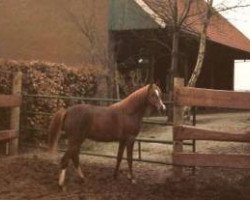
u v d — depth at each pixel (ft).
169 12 62.54
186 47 80.59
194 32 68.08
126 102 34.71
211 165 33.35
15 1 68.74
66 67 52.24
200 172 37.68
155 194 32.35
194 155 33.47
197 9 64.90
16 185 33.47
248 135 32.45
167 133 54.44
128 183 34.60
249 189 33.32
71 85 52.95
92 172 37.19
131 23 68.90
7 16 68.69
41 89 47.42
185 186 33.73
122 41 72.18
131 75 67.36
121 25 69.41
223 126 62.13
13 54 68.44
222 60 106.63
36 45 68.85
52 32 69.10
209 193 32.58
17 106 43.60
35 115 46.55
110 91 62.13
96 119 33.96
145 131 55.62
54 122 34.01
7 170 37.06
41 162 40.04
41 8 68.95
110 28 69.77
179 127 33.47
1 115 46.01
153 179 35.81
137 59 74.02
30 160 40.65
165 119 59.06
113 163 40.75
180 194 32.35
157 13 64.23
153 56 74.23
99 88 59.98
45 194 31.83
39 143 46.88
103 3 69.10
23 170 37.22
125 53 73.20
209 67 99.09
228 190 32.91
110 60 67.15
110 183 34.55
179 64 80.94
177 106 33.94
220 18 66.59
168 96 64.44
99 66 63.98
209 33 83.35
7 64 46.93
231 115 80.59
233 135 32.65
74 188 33.22
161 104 34.22
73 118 33.65
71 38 68.54
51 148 33.96
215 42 81.15
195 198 31.65
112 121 34.12
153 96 34.30
